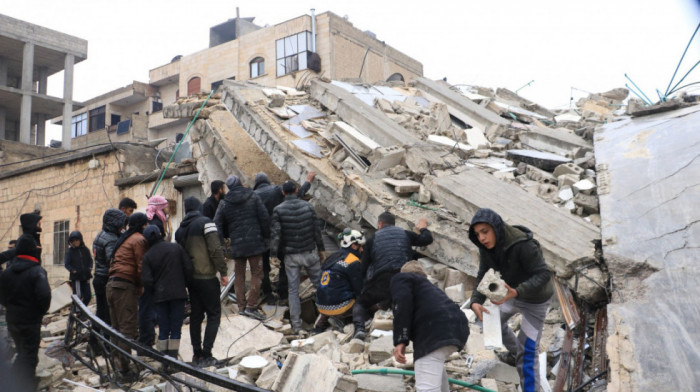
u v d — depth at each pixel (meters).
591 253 5.93
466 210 7.31
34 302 5.41
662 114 9.32
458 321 4.09
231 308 7.75
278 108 10.21
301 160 8.82
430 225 7.25
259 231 7.42
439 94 12.30
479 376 5.13
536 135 10.15
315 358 5.08
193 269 6.02
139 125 39.59
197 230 6.12
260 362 5.72
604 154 8.19
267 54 32.94
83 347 7.11
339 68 31.06
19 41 31.50
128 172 14.92
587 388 4.93
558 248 6.06
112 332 5.74
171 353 5.79
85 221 15.59
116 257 6.20
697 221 5.82
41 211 16.97
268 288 8.12
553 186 7.75
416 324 4.11
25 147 24.91
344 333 6.57
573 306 5.70
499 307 4.64
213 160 11.05
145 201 13.49
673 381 3.95
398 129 9.41
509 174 8.27
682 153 7.27
